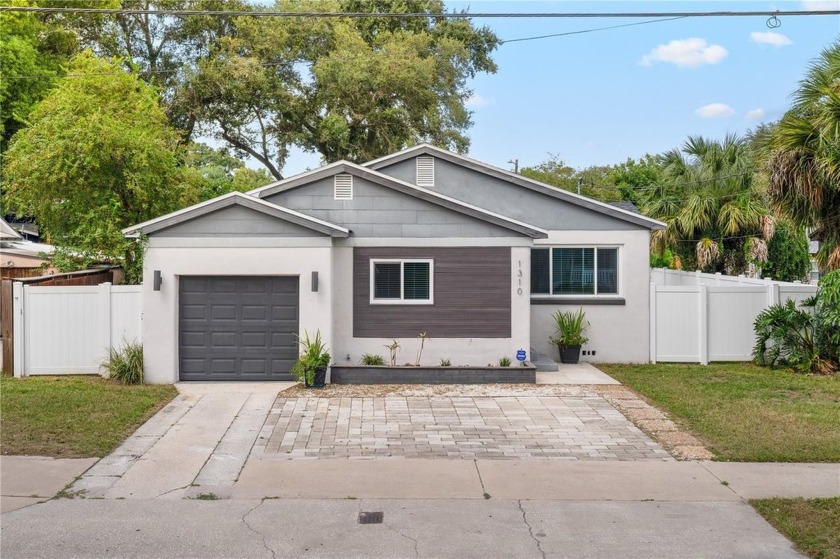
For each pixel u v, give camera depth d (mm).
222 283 13969
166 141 24172
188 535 6719
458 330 14812
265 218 13820
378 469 8703
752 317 16672
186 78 33906
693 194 25141
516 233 14773
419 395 12898
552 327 17047
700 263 24422
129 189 20172
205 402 12227
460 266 14812
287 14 11094
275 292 13984
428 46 36688
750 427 10523
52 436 9805
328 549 6438
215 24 35625
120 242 18281
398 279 14820
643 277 16906
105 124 19578
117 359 13742
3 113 28375
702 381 14195
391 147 34312
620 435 10297
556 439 10086
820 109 14555
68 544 6492
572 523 7027
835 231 15102
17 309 14281
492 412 11656
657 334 16828
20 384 13242
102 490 7922
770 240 25156
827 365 14977
